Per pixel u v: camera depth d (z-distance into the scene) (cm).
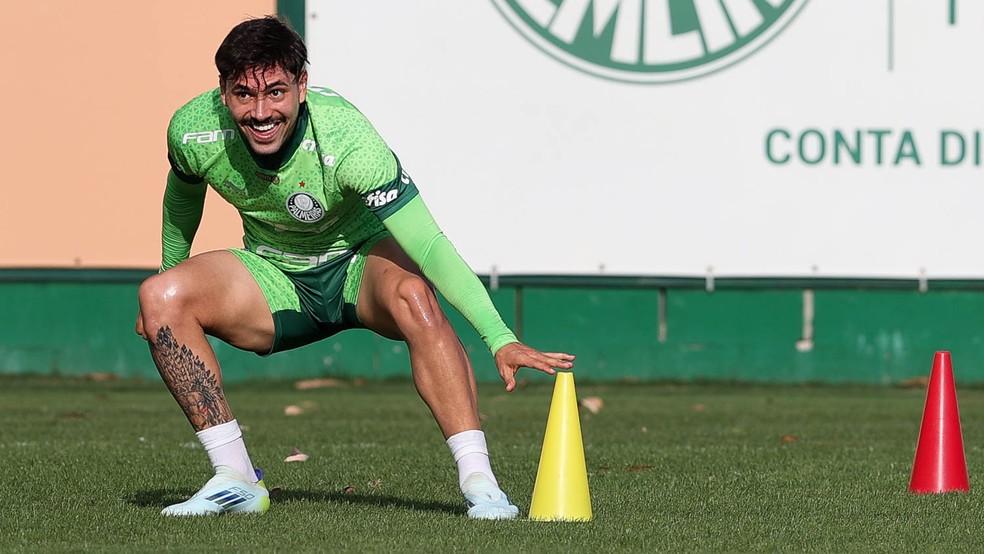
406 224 1673
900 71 4459
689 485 2097
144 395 4181
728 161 4481
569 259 4488
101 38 4444
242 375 4603
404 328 1683
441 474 2244
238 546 1483
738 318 4525
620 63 4459
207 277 1725
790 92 4469
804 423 3428
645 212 4484
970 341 4525
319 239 1753
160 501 1884
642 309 4522
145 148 4481
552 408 1705
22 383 4488
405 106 4453
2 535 1562
